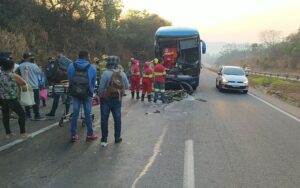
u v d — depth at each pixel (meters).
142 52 58.84
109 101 8.91
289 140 10.13
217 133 10.77
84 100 9.26
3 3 23.03
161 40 23.17
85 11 35.34
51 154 8.05
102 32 40.62
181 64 23.00
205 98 20.22
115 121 9.20
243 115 14.48
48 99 16.89
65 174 6.79
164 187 6.27
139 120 12.58
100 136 9.90
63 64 11.56
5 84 9.05
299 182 6.70
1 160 7.54
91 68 9.19
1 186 6.16
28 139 9.29
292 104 19.70
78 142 9.16
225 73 25.28
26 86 9.80
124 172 6.98
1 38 19.92
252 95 23.14
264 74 54.03
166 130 10.96
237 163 7.77
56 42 30.03
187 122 12.45
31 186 6.18
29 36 24.39
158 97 18.19
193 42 23.06
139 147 8.85
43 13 29.83
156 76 17.42
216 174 7.02
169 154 8.29
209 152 8.57
